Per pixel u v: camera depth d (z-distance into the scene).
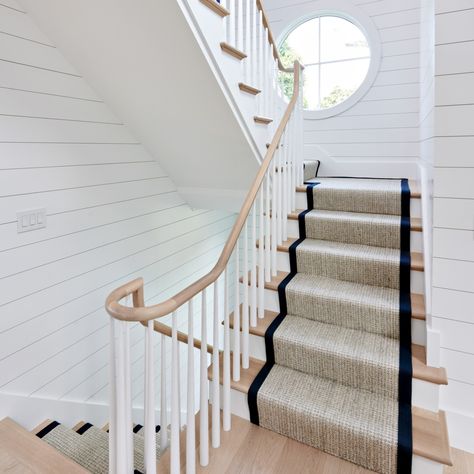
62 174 2.09
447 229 1.63
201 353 1.54
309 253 2.33
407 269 2.06
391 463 1.50
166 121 2.32
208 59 1.79
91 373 2.41
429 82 1.97
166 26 1.65
